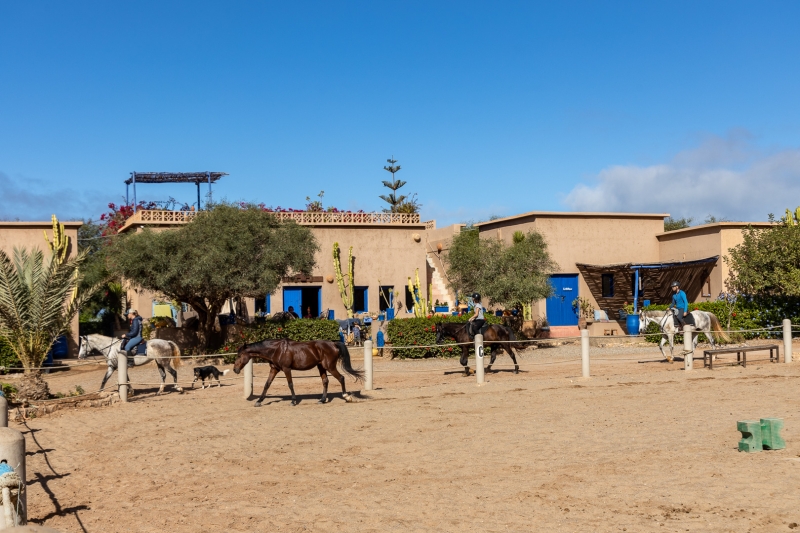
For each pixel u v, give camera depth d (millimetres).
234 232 27219
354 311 36375
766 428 10172
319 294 35688
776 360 21797
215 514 8242
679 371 20344
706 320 23219
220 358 26906
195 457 11430
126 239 27094
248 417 15008
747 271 30375
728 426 11891
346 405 16125
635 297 33844
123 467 10992
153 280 26766
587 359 19219
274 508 8383
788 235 29406
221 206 28266
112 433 13875
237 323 30750
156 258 26188
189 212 34062
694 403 14430
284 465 10625
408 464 10328
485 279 31172
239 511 8328
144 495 9281
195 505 8680
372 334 29688
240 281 26734
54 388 21703
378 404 16047
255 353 16391
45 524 8141
